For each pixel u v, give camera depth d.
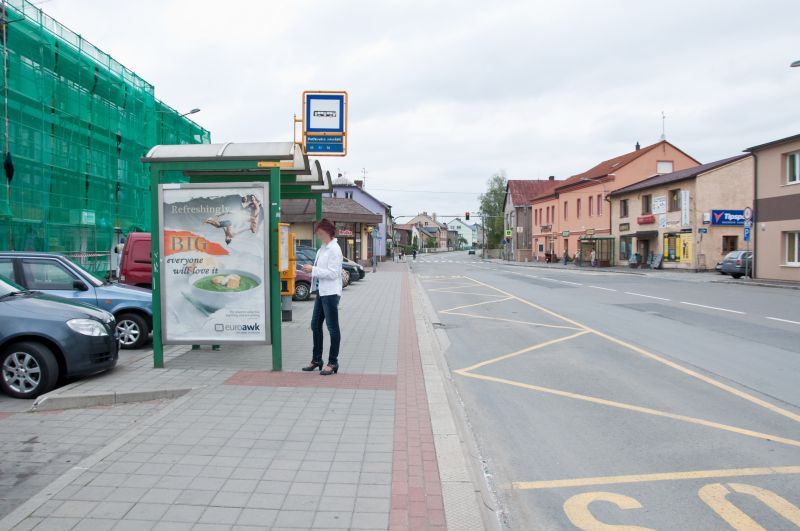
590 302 17.80
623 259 45.22
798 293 20.17
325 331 11.15
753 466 4.64
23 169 16.81
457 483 4.12
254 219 7.41
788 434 5.41
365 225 47.84
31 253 9.33
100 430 5.40
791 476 4.43
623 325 12.66
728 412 6.13
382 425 5.35
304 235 27.95
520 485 4.35
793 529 3.62
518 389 7.24
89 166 20.17
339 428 5.25
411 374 7.46
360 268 27.89
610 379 7.69
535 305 17.19
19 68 16.73
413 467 4.36
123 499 3.75
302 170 9.92
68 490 3.88
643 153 47.44
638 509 3.92
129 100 23.06
